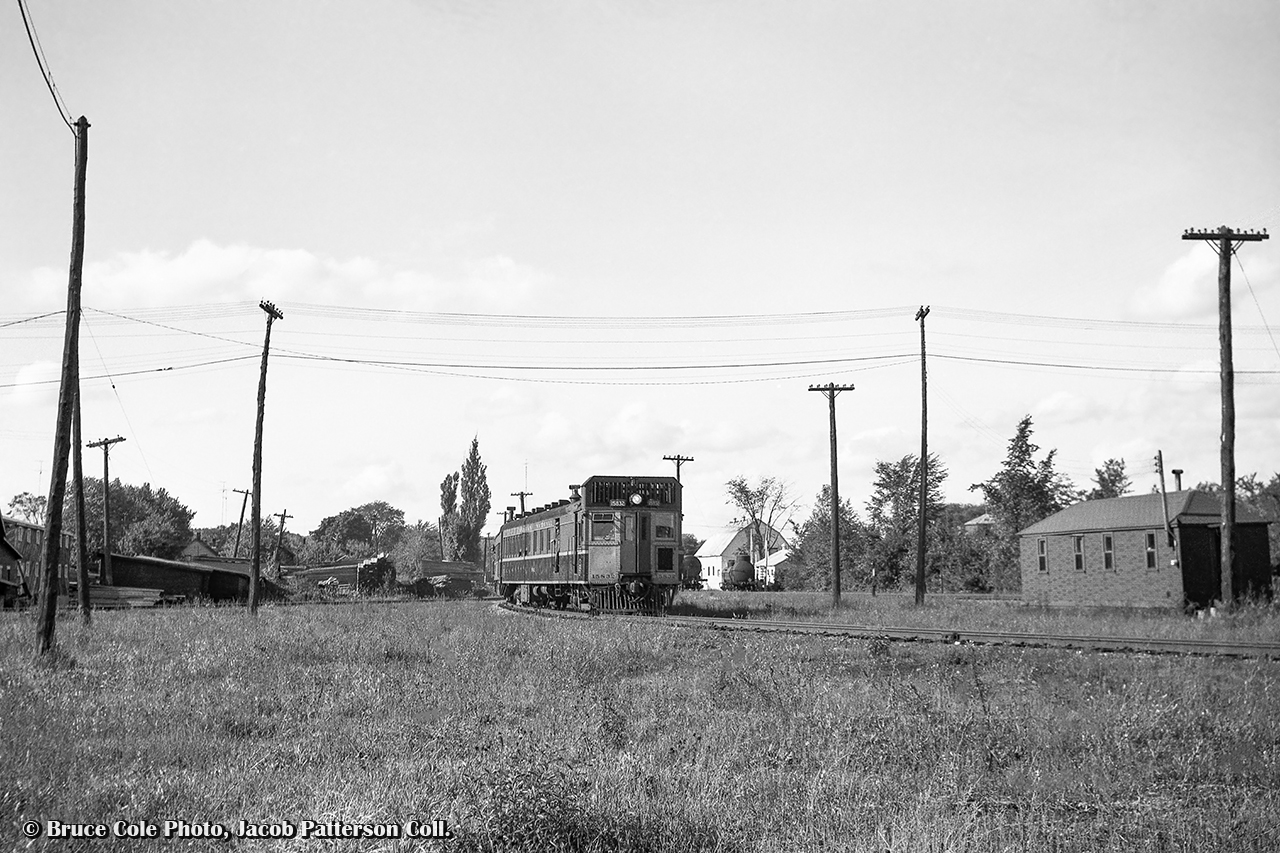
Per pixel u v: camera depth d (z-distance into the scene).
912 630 23.11
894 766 10.30
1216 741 11.29
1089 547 43.53
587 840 7.84
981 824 8.30
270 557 92.25
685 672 17.28
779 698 13.91
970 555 72.12
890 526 77.69
